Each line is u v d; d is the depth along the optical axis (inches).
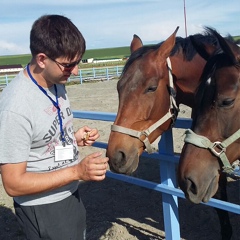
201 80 99.1
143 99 107.9
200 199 91.6
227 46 90.1
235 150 95.0
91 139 98.4
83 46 72.8
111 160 106.3
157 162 241.6
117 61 2176.4
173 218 128.6
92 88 734.5
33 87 75.2
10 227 172.9
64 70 72.2
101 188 209.0
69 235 83.0
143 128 109.9
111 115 136.2
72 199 84.9
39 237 81.5
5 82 922.7
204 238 151.3
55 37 69.1
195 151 92.6
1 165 72.8
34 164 77.6
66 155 80.8
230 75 89.1
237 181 203.0
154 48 116.2
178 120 120.9
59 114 79.3
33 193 73.4
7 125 71.4
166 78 112.6
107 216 175.8
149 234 154.8
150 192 199.3
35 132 75.0
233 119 90.4
